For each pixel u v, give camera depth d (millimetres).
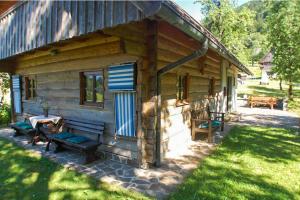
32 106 8281
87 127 5785
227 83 12695
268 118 11461
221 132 8086
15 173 4574
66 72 6469
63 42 4691
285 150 5977
